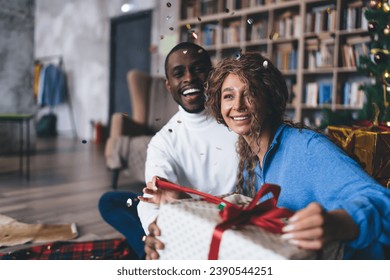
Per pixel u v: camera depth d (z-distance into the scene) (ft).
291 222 1.90
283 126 2.95
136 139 10.60
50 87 25.53
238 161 3.76
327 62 14.20
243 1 16.71
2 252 6.14
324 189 2.53
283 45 15.61
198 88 3.71
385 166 4.19
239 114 2.77
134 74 12.65
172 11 18.80
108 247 6.31
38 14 29.12
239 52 3.08
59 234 7.02
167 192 2.78
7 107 17.35
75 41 25.75
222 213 2.16
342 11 13.73
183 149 3.81
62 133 27.09
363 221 2.03
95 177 12.73
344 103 13.99
